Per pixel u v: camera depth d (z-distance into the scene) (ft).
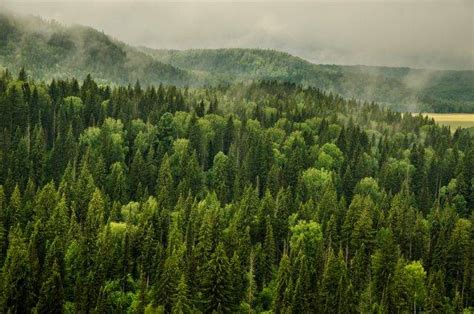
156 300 306.96
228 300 316.81
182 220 409.28
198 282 332.19
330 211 446.19
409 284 340.59
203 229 363.76
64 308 311.27
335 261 338.34
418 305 345.72
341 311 313.94
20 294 308.81
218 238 372.17
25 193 445.37
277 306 318.04
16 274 309.63
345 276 326.85
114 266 347.97
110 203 463.42
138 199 508.12
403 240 412.77
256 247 384.27
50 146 640.58
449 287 382.63
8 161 512.63
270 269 375.25
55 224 369.30
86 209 442.09
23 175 517.96
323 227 419.95
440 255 389.60
